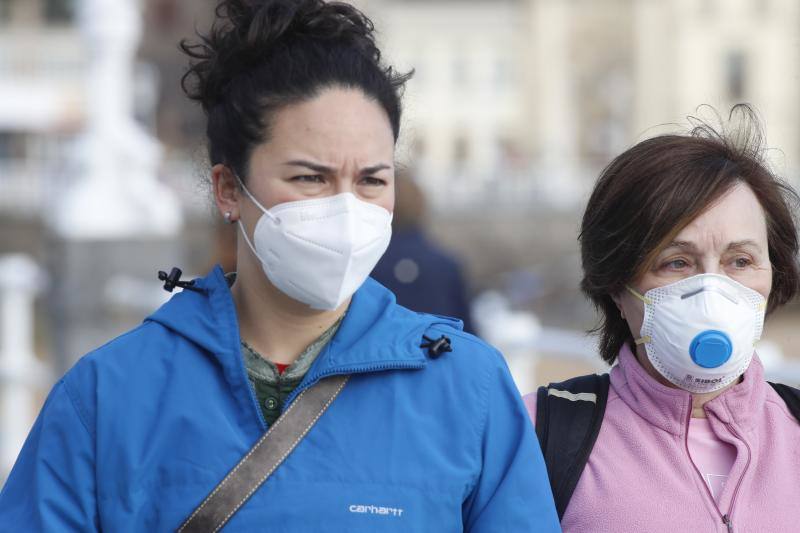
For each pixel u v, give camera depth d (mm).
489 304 18109
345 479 6199
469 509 6418
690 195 6996
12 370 21906
